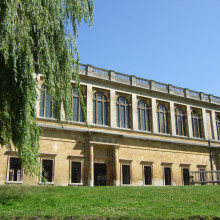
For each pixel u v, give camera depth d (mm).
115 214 15648
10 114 15242
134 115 41844
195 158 46531
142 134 41812
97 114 38938
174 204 18000
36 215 15703
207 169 47594
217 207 17297
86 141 36375
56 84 18094
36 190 21953
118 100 41438
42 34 16844
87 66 38875
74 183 34188
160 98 45281
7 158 30594
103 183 38156
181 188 23297
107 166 38062
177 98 47250
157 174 41562
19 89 14891
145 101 43969
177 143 44406
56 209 17234
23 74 15031
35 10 16734
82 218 15219
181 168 44344
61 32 18547
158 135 43531
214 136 50344
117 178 37281
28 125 15172
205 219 14961
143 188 23531
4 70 15086
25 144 15133
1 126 16203
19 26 15719
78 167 35375
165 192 21578
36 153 16547
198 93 50562
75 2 19672
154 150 42281
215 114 52219
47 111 35062
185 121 47781
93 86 38938
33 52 16891
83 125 36844
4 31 14711
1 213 16219
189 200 18969
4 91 15062
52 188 23094
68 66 18594
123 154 39125
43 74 17125
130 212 16109
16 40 15367
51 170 33406
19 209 17312
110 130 39000
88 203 18594
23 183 30609
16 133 15195
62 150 34406
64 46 18609
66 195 20672
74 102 37312
